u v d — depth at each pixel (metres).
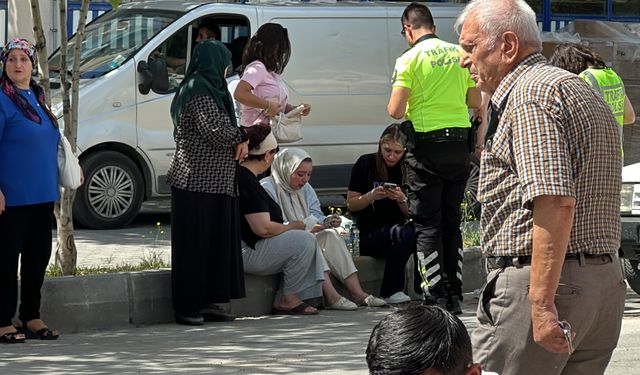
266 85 10.94
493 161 5.06
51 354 8.84
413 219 10.74
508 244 5.04
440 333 3.56
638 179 11.05
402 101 10.48
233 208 10.18
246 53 11.05
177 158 10.05
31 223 9.25
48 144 9.22
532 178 4.81
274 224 10.56
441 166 10.49
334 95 15.93
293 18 15.74
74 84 10.90
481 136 11.04
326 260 11.09
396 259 11.12
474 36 5.10
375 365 3.57
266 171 11.66
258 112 10.98
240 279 10.26
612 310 5.09
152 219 16.16
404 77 10.49
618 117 9.97
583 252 4.98
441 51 10.46
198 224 10.02
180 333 9.80
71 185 9.48
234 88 11.60
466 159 10.61
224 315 10.36
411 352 3.54
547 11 23.41
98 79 14.88
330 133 15.92
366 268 11.38
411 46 10.66
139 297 10.18
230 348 9.11
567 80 4.92
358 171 11.39
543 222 4.82
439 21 16.53
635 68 18.56
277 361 8.60
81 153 14.69
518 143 4.88
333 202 17.36
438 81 10.41
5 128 9.04
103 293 9.98
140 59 15.05
